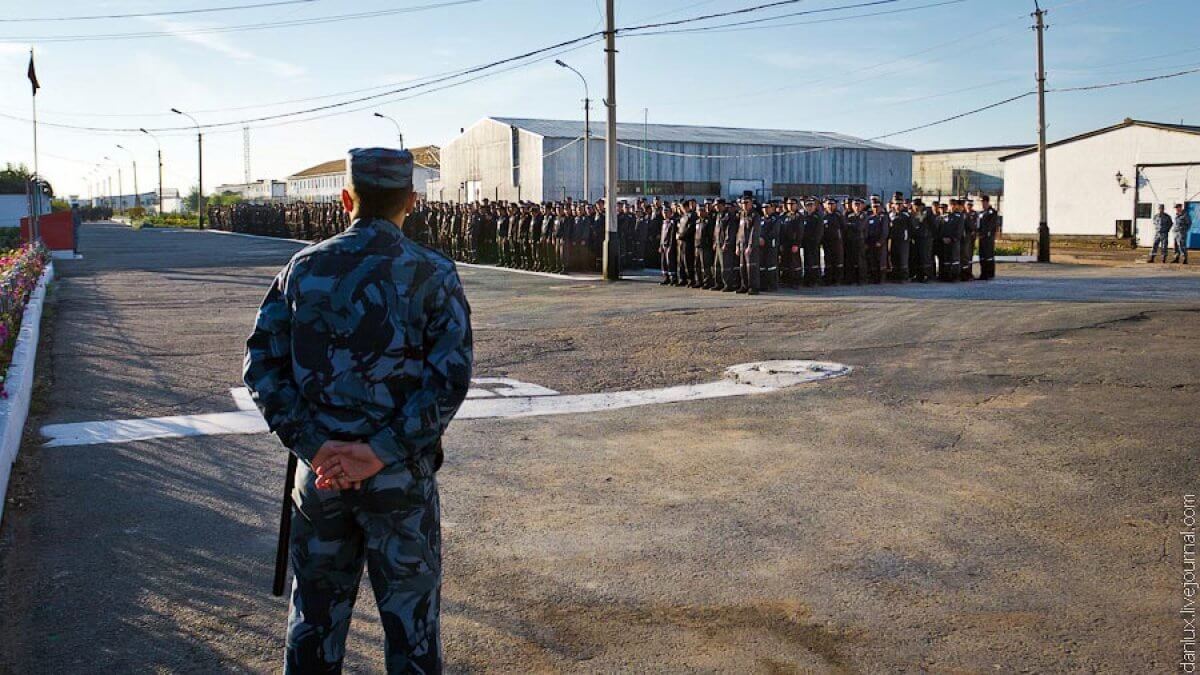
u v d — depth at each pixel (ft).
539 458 21.62
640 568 14.93
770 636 12.53
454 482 19.74
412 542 8.47
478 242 97.09
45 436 23.61
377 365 8.21
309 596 8.68
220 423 25.11
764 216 61.31
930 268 66.85
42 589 14.19
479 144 188.44
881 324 42.24
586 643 12.41
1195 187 126.21
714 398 28.07
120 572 14.87
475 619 13.15
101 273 83.92
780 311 47.65
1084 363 31.60
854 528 16.62
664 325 43.68
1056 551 15.37
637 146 173.17
